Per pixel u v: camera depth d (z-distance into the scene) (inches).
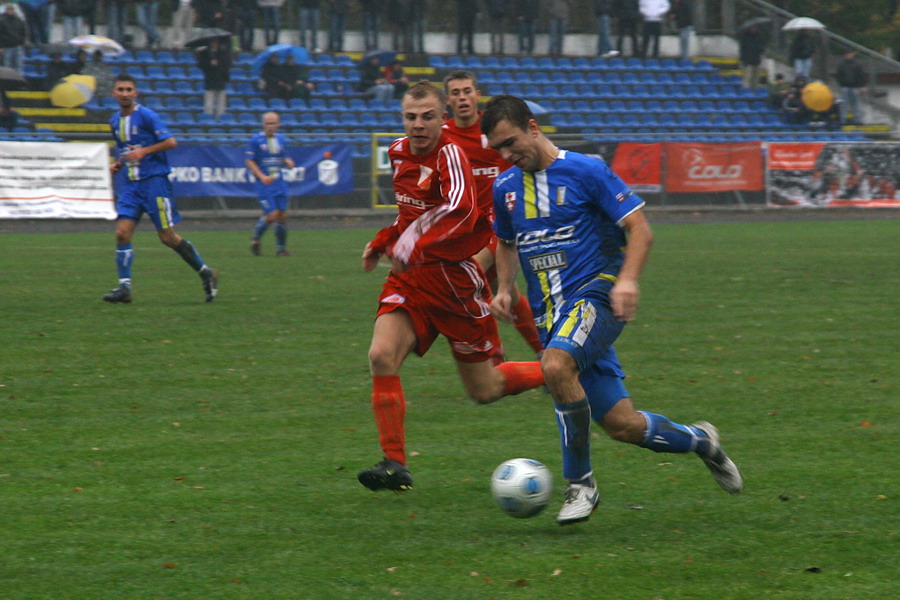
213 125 3678.6
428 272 704.4
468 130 968.9
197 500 657.0
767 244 2571.4
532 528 604.7
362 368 1095.6
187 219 3211.1
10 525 605.0
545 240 620.1
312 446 796.0
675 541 577.6
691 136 4092.0
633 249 597.9
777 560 544.1
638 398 959.0
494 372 764.0
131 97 1487.5
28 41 3924.7
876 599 488.4
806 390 989.8
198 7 3782.0
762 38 4840.1
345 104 4092.0
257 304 1560.0
